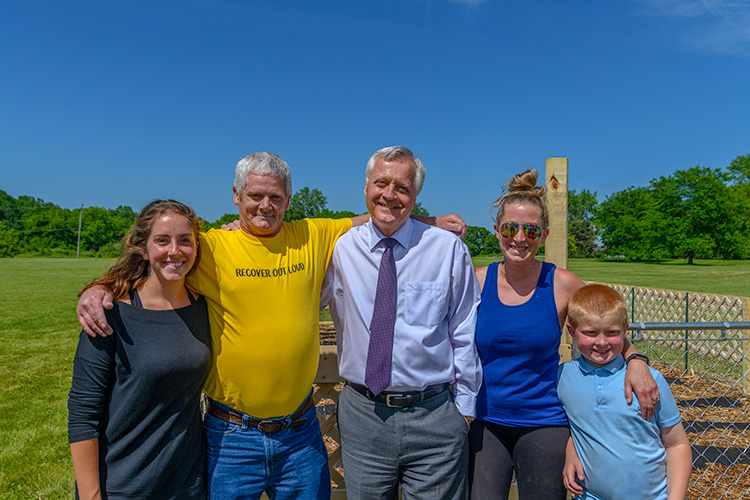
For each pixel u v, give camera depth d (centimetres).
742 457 384
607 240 7244
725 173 5972
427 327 206
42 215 9162
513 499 261
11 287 2164
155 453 182
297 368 201
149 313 183
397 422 204
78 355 177
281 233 212
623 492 197
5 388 624
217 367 198
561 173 317
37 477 383
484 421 224
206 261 197
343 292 218
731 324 280
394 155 203
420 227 218
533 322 215
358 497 211
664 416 197
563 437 215
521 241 211
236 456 199
